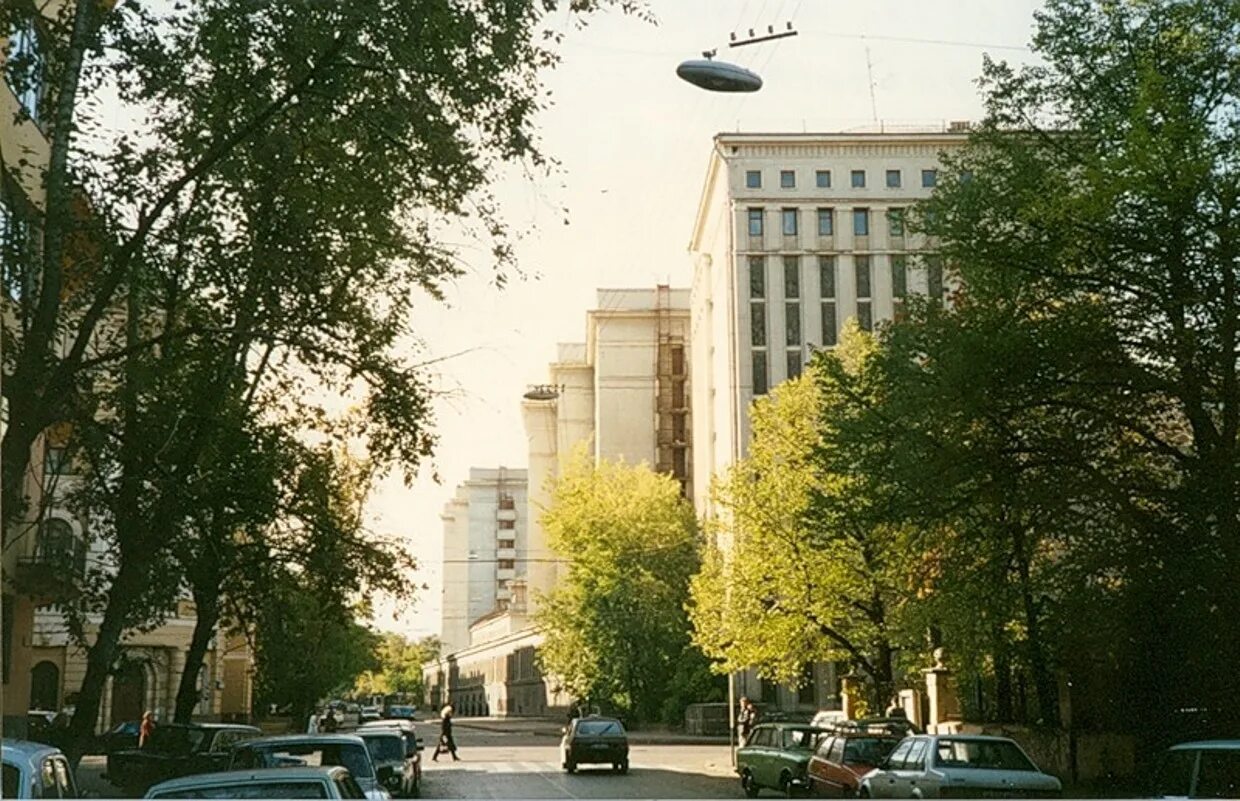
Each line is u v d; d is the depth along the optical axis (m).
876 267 78.19
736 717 55.06
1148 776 12.31
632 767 39.47
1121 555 21.48
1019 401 21.97
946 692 32.34
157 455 18.36
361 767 13.41
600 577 65.00
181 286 17.22
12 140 22.12
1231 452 20.09
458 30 13.83
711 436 89.56
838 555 32.38
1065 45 22.61
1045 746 27.03
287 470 22.16
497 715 126.38
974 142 23.47
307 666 32.50
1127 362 21.42
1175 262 20.75
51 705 40.16
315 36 13.67
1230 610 20.34
